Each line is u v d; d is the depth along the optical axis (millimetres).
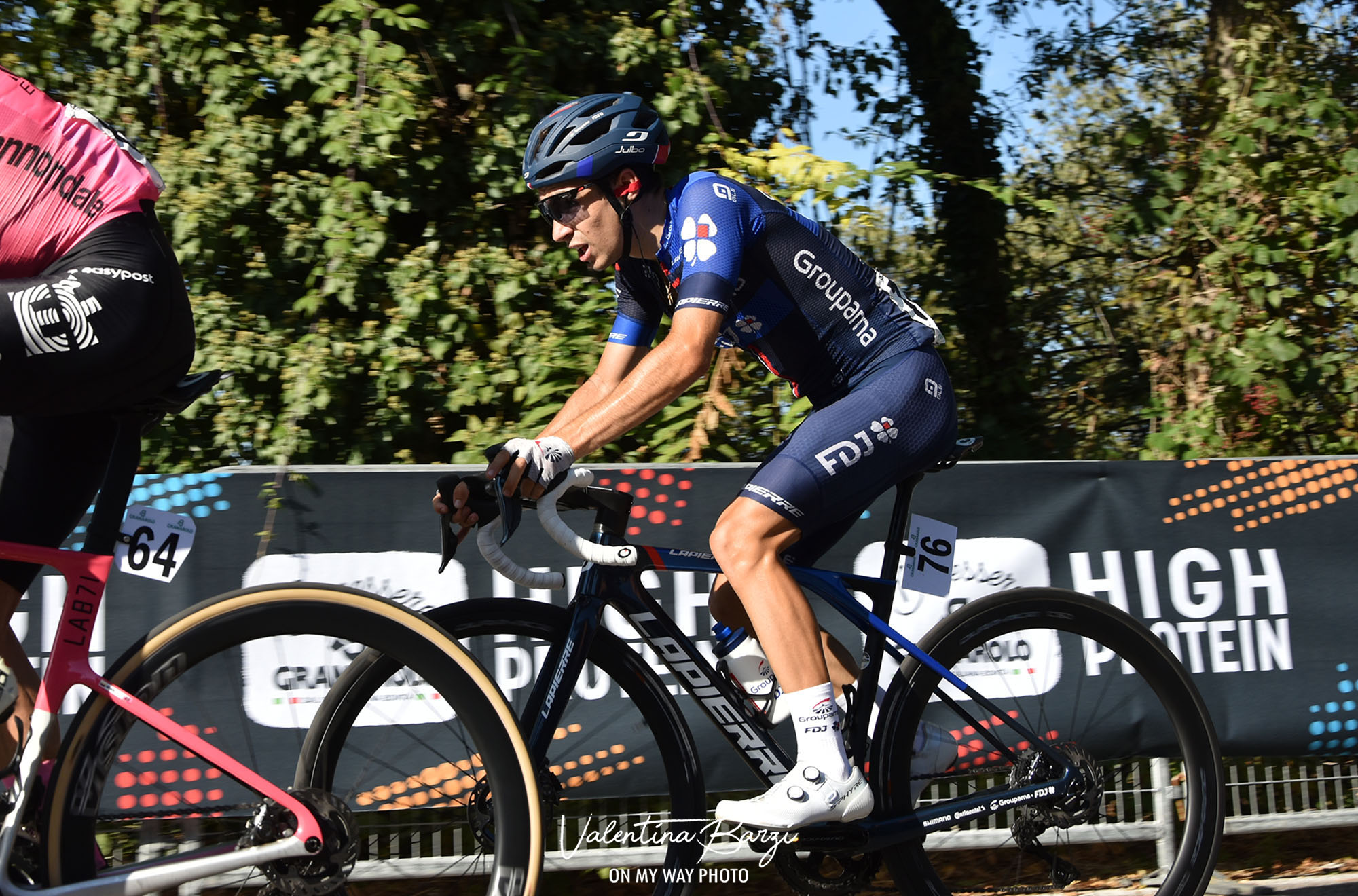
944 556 2453
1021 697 2717
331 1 4617
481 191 4609
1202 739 2377
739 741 2164
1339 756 2971
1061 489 2928
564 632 2113
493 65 4703
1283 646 2959
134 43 4285
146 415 1833
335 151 4176
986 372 6492
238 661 2387
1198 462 2990
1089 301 6762
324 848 1854
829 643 2369
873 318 2162
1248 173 5238
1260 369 4883
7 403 1686
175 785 2344
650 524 2748
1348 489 3041
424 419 4113
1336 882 2801
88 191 1736
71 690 2416
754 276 2098
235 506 2574
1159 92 7047
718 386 3713
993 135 6898
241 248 4227
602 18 4848
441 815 2439
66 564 1784
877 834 2160
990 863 2760
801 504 2014
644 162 2059
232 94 4297
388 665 2004
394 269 4242
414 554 2648
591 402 2305
